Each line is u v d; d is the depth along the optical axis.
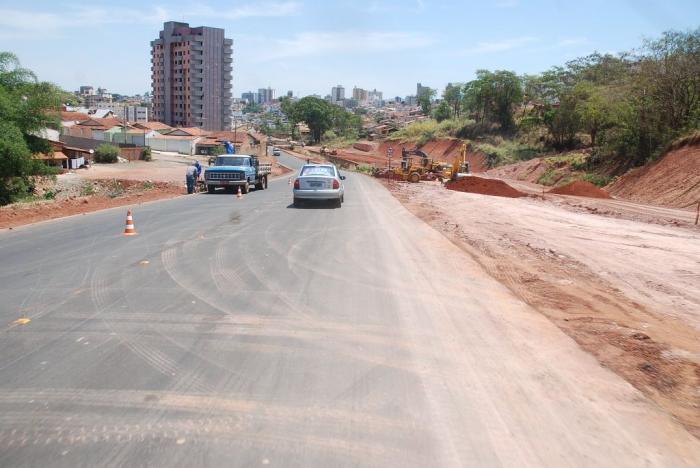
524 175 62.09
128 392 4.67
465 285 8.84
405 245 12.47
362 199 25.12
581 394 4.85
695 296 8.81
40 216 18.06
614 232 16.38
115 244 11.93
